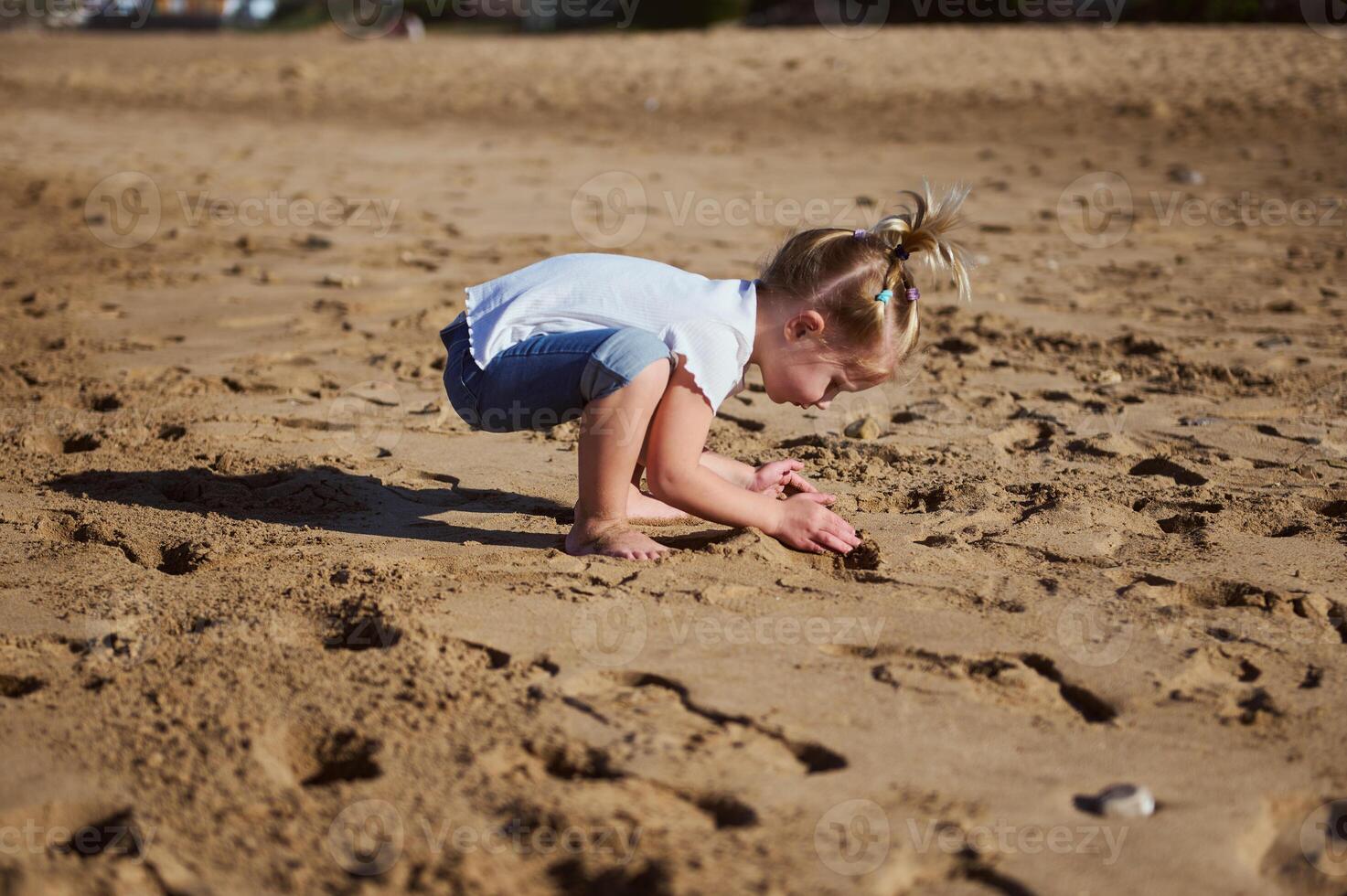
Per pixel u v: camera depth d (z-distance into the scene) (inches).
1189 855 61.1
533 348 96.0
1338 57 565.9
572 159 415.8
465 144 457.7
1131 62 585.6
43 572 94.0
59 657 80.7
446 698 74.9
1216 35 638.5
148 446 127.8
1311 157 389.7
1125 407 145.8
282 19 1237.1
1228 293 216.2
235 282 225.1
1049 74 568.4
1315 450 128.8
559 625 84.7
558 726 72.1
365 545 100.6
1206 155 402.0
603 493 96.7
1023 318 196.7
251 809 64.2
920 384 157.6
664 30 922.1
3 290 214.7
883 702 75.4
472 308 101.5
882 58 631.8
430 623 84.6
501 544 101.3
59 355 167.3
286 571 94.6
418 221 296.8
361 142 466.9
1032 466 124.3
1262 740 71.8
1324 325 188.9
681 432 95.7
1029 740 71.6
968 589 91.9
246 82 661.9
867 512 110.7
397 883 59.0
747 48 690.8
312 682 76.6
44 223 292.2
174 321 191.2
